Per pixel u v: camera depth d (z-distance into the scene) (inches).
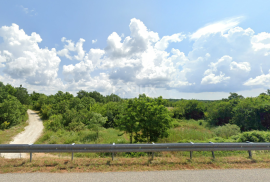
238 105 1019.9
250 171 194.9
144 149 232.1
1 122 1112.8
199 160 233.3
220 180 169.3
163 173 185.6
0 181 158.4
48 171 186.1
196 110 1462.8
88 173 182.1
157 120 470.0
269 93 1449.3
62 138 749.9
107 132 866.1
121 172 186.5
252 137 406.3
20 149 214.5
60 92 2881.4
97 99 3319.4
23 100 2960.1
